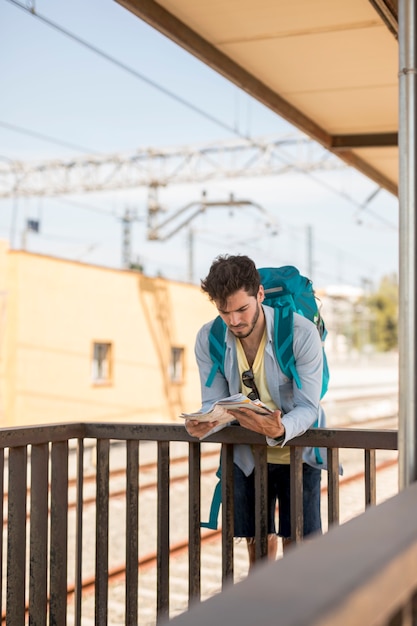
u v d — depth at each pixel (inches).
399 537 55.3
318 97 299.4
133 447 133.6
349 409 1210.0
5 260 650.2
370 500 120.8
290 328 123.3
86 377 727.7
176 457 667.4
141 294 813.2
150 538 347.9
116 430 133.7
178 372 899.4
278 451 133.1
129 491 133.5
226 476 127.7
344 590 43.3
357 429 120.8
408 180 103.1
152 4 207.2
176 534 349.7
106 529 135.7
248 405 114.9
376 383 1675.7
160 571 130.8
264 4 211.0
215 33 231.6
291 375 125.6
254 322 122.2
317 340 124.1
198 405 926.4
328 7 214.7
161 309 850.1
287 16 219.8
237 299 118.4
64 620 134.0
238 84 265.0
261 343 126.0
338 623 40.8
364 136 350.0
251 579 45.6
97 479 135.8
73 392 711.1
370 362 1895.9
